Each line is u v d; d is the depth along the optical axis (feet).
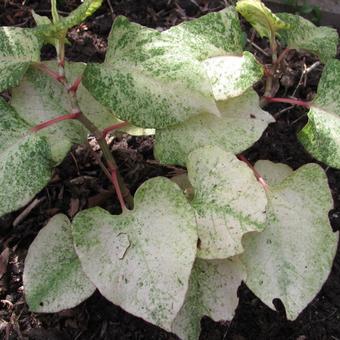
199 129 1.10
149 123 1.05
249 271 1.06
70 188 1.50
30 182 1.01
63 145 1.08
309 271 1.04
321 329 1.28
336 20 1.91
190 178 1.07
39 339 1.26
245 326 1.28
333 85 1.14
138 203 1.04
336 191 1.49
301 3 1.92
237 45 1.15
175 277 0.95
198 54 1.11
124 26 1.09
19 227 1.43
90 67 1.05
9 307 1.32
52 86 1.23
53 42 1.16
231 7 1.16
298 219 1.08
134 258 0.98
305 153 1.56
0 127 1.06
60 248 1.11
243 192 1.02
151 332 1.27
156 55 1.07
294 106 1.64
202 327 1.27
